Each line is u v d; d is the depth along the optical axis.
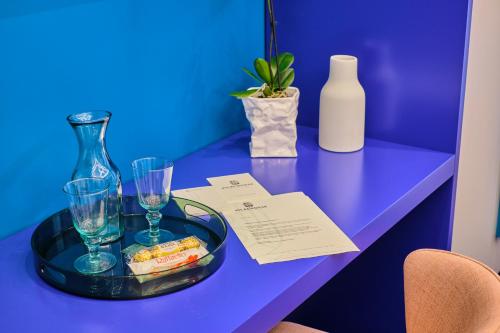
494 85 2.06
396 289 2.16
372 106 2.02
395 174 1.76
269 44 2.17
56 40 1.49
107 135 1.68
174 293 1.24
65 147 1.58
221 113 2.05
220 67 2.00
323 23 2.04
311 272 1.31
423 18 1.85
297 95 1.87
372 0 1.92
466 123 1.94
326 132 1.92
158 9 1.73
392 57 1.94
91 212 1.31
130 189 1.71
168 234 1.46
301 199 1.62
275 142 1.88
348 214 1.55
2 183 1.45
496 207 2.34
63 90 1.54
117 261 1.36
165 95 1.82
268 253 1.37
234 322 1.16
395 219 1.62
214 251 1.30
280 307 1.25
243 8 2.04
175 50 1.82
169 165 1.47
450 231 2.02
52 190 1.57
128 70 1.69
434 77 1.88
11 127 1.45
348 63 1.84
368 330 2.26
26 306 1.22
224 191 1.68
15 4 1.39
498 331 1.08
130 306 1.21
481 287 1.24
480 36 1.89
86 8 1.54
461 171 1.99
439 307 1.33
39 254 1.32
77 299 1.24
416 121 1.95
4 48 1.39
